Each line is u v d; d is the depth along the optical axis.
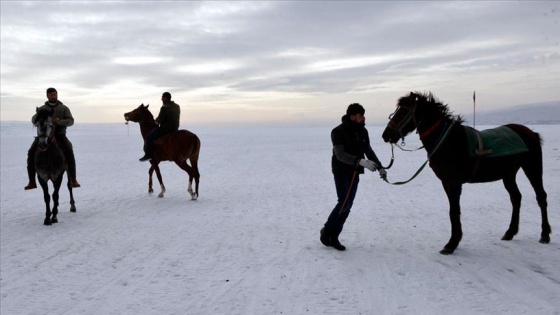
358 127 6.22
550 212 8.88
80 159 27.48
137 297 5.02
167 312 4.57
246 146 42.47
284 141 55.94
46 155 9.06
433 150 6.21
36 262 6.52
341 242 7.07
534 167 6.66
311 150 34.28
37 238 8.02
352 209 9.85
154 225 8.83
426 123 6.28
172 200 11.90
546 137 38.00
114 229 8.56
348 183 6.30
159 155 12.16
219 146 42.94
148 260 6.46
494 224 7.96
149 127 12.82
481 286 4.97
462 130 6.26
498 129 6.66
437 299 4.66
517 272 5.39
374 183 14.21
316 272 5.64
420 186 13.38
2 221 9.62
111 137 82.69
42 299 5.08
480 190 12.13
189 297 4.97
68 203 11.82
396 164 20.11
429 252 6.34
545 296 4.64
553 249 6.30
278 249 6.81
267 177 16.77
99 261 6.49
